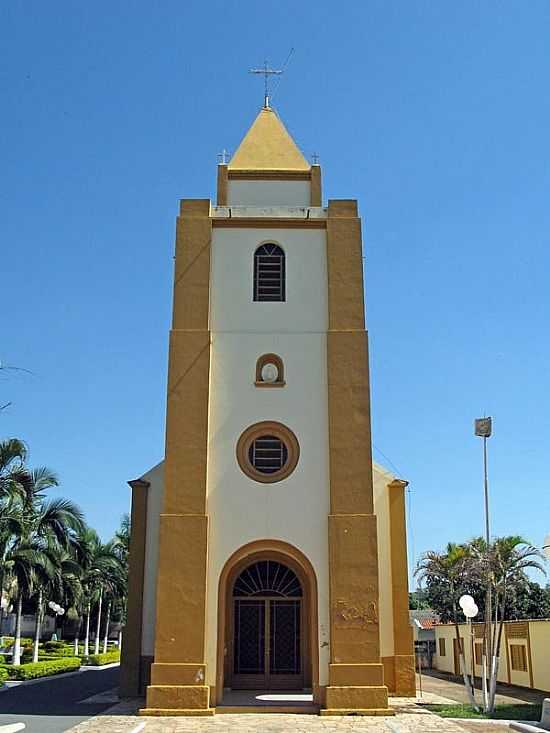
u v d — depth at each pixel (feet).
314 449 65.82
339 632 60.49
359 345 67.87
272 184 75.36
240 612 66.23
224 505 64.23
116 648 197.16
